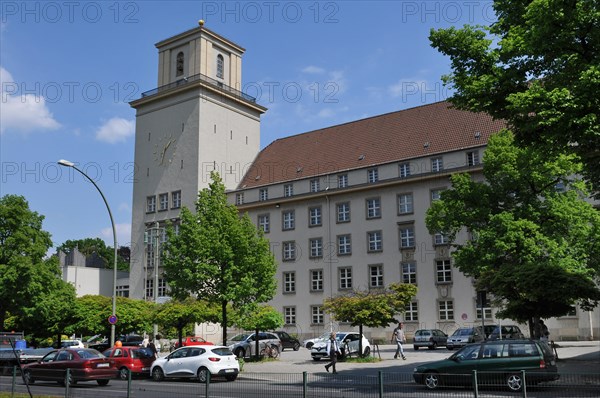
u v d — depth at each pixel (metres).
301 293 56.62
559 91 16.78
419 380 13.57
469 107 20.67
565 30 17.38
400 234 51.94
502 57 19.67
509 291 27.31
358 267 53.66
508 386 11.80
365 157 57.69
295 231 58.12
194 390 16.52
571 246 29.94
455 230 32.41
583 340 43.31
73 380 20.67
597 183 24.53
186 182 63.75
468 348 19.55
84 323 42.94
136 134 69.38
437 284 49.31
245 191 62.47
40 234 45.19
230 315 36.19
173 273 31.08
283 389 14.38
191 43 66.69
